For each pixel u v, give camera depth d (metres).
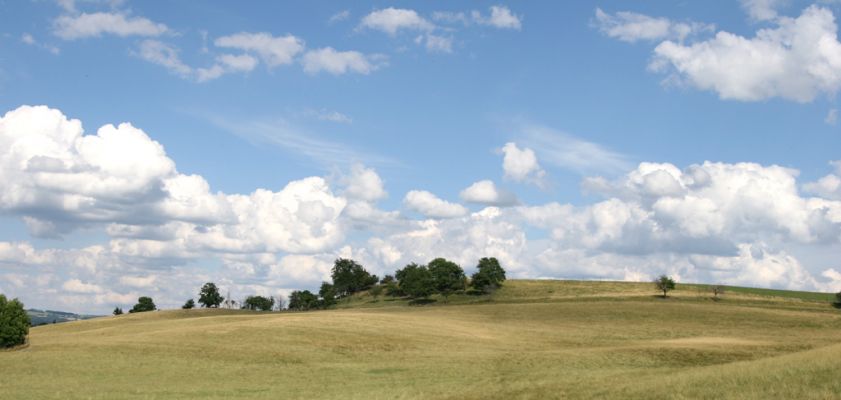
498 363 67.25
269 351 73.81
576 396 39.91
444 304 192.62
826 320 128.75
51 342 82.25
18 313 79.38
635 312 141.12
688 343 83.31
